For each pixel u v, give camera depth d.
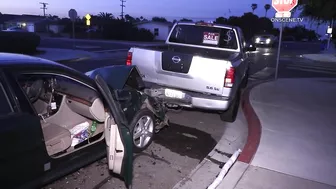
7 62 2.97
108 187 3.62
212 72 5.12
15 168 2.71
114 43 36.88
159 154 4.61
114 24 50.16
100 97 3.83
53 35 54.62
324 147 4.69
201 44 7.38
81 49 25.42
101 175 3.89
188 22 7.47
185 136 5.39
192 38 7.46
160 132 5.50
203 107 5.29
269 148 4.55
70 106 4.01
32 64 3.13
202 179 3.95
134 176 3.90
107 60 17.59
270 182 3.59
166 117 5.24
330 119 6.14
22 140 2.73
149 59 5.65
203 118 6.45
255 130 5.29
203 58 5.14
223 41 7.17
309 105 7.23
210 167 4.30
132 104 4.32
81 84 3.75
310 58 23.06
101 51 24.16
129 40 49.53
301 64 19.11
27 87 3.87
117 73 4.25
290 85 9.84
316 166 4.05
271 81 10.59
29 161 2.83
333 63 20.55
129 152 3.15
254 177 3.69
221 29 7.15
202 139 5.30
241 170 3.84
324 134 5.25
